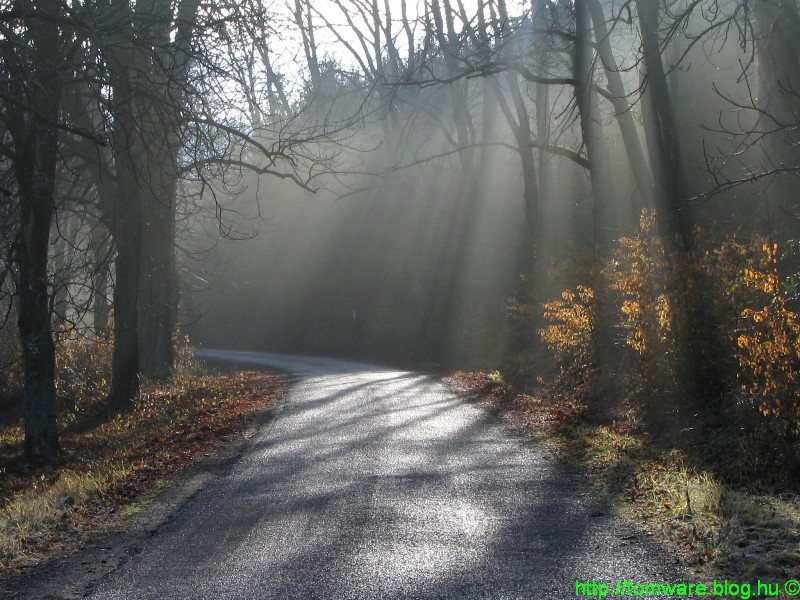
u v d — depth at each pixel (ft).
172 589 21.27
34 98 45.50
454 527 26.25
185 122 48.57
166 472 40.19
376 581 21.03
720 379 40.22
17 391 82.48
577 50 59.41
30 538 27.68
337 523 27.45
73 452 54.29
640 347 44.78
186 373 104.68
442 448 42.63
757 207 59.21
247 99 51.24
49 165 50.01
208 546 25.45
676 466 33.65
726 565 20.81
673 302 42.27
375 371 113.19
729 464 31.96
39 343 52.01
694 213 54.39
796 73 49.62
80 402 75.25
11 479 46.39
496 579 20.80
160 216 77.77
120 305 67.21
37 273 51.08
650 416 43.91
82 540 27.45
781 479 28.99
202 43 46.93
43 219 50.57
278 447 45.80
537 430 47.91
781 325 30.48
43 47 45.85
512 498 30.22
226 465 41.04
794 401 29.55
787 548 21.35
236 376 110.42
